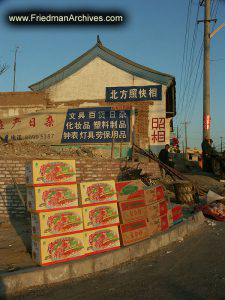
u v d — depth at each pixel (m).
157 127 8.76
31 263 3.32
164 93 8.79
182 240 4.53
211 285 3.03
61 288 2.99
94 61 9.19
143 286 3.04
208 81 10.18
